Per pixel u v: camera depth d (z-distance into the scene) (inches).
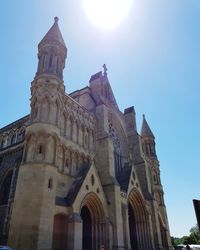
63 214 1243.2
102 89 2340.1
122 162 2273.6
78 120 1765.5
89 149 1786.4
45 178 1189.1
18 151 1603.1
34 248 1005.2
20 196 1147.9
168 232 2330.2
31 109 1441.9
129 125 2536.9
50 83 1487.5
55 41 1663.4
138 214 1977.1
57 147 1359.5
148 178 2246.6
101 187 1571.1
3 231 1267.2
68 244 1163.3
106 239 1427.2
